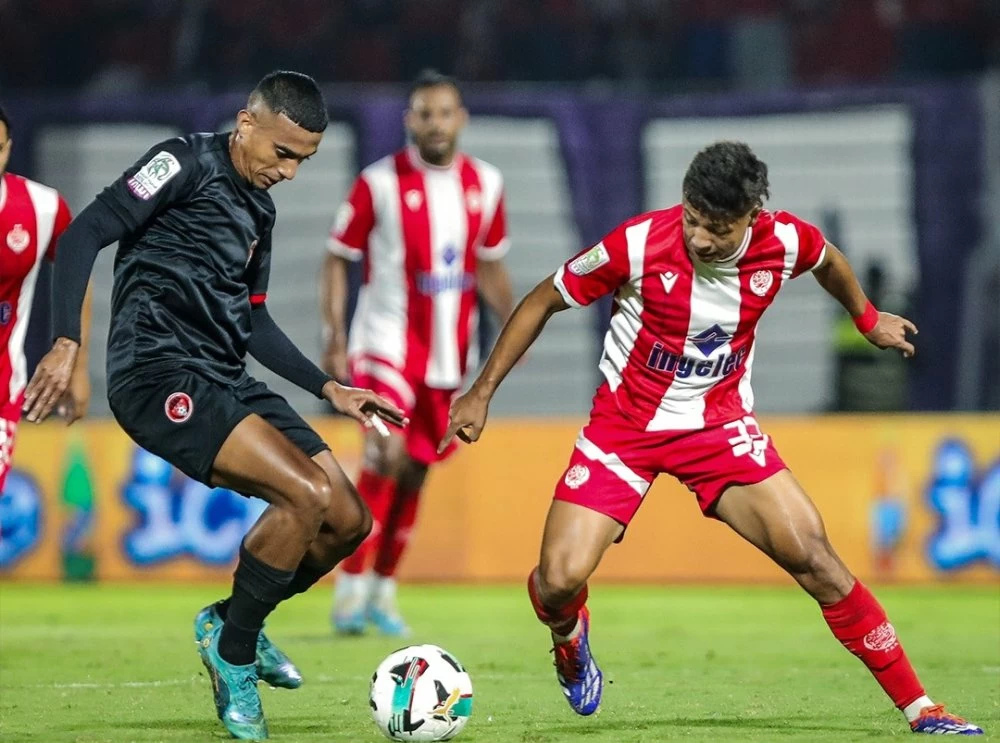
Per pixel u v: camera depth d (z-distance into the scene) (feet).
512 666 77.71
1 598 119.24
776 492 53.67
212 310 54.65
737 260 52.85
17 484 132.77
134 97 153.58
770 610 111.14
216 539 130.93
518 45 208.33
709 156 49.85
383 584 95.25
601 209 154.40
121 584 130.52
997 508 126.00
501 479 131.85
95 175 153.89
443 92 98.27
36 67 210.38
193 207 54.44
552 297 54.90
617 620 104.17
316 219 154.71
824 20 206.49
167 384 52.80
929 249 152.25
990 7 205.05
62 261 51.70
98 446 132.67
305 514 51.42
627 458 55.01
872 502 127.85
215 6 210.59
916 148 152.46
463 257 100.17
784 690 67.36
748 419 55.36
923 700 53.01
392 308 98.78
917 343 151.94
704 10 206.69
